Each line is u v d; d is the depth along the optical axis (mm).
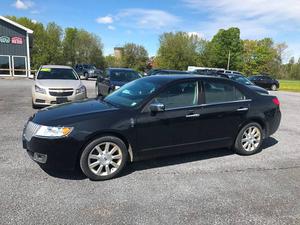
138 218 3414
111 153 4461
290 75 93688
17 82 23047
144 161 5203
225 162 5320
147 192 4059
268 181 4562
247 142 5719
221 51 76500
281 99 18359
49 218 3350
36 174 4500
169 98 4879
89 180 4379
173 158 5414
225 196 4016
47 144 4156
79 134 4207
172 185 4297
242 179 4602
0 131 6902
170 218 3438
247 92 5727
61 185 4176
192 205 3748
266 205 3814
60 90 9656
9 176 4387
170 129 4836
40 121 4344
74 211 3512
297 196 4090
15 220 3283
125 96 5168
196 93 5133
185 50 73438
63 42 70125
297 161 5535
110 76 12508
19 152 5438
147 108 4676
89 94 15727
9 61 30344
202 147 5242
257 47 82062
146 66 81375
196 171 4855
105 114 4465
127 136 4512
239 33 76812
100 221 3330
